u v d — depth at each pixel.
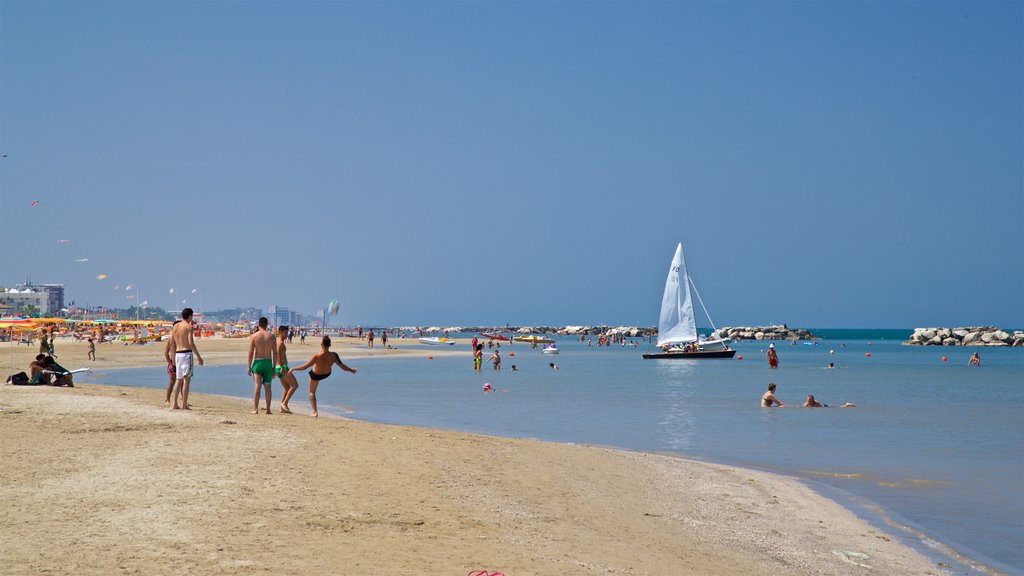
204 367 58.19
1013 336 151.25
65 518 8.89
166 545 7.93
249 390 37.25
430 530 9.60
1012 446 21.88
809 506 14.02
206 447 14.15
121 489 10.48
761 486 15.65
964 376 59.22
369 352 95.38
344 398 35.09
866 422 27.56
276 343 20.77
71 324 141.00
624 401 35.34
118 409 19.20
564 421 27.28
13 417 17.06
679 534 11.27
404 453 15.18
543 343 156.50
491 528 10.09
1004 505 14.43
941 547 11.62
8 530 8.32
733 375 59.03
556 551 9.27
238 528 8.79
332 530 9.09
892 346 160.50
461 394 38.06
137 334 111.50
